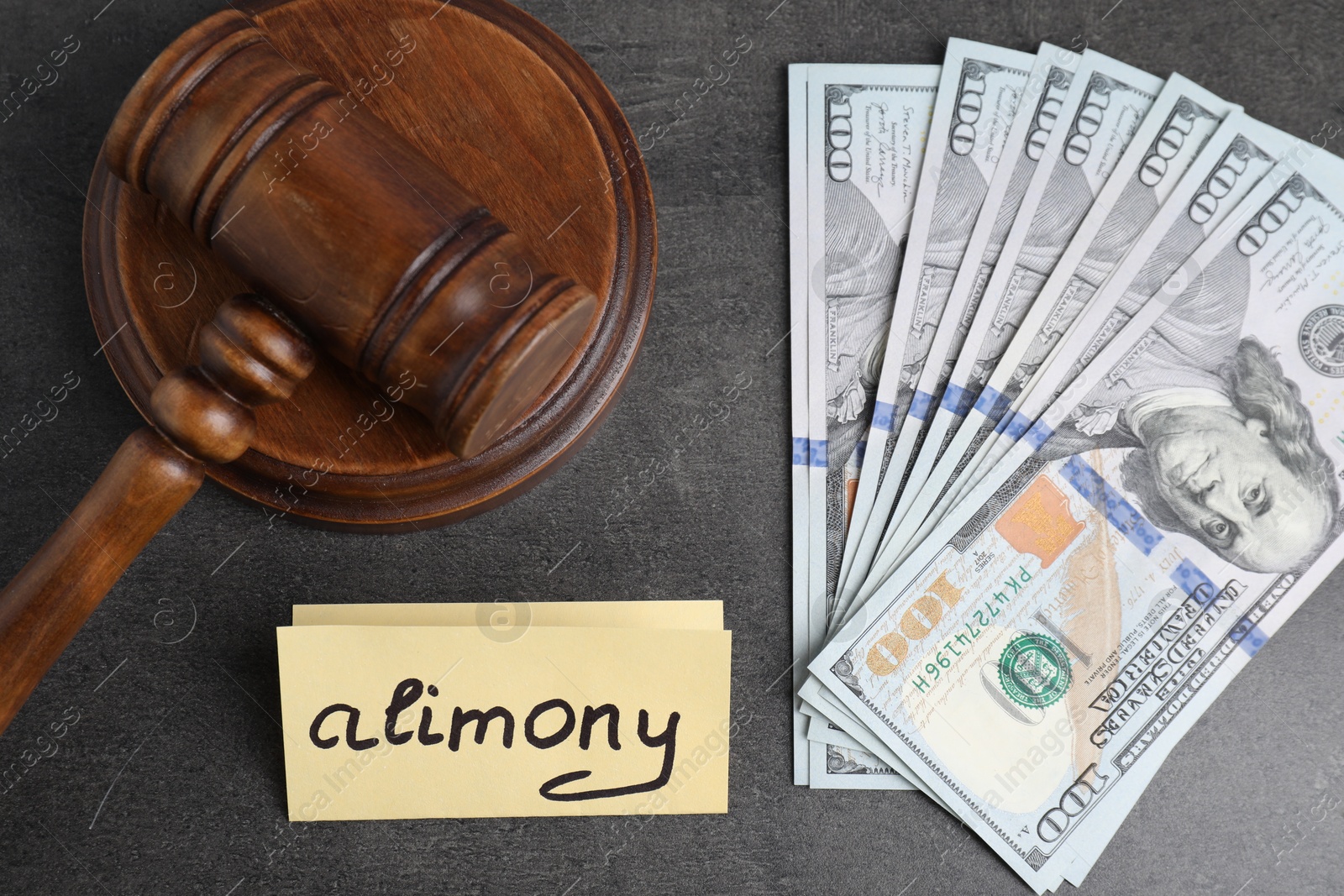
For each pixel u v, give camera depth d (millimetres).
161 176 409
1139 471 591
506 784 563
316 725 556
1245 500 590
